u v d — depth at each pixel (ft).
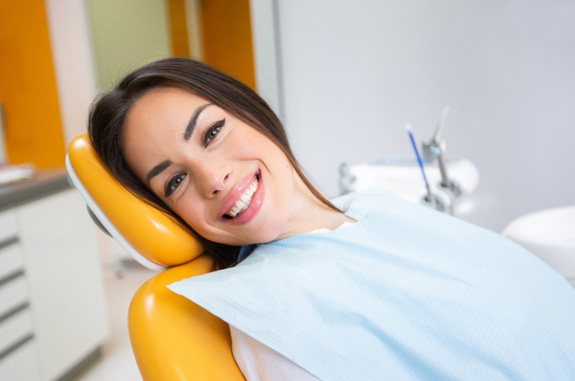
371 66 5.18
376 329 2.08
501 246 2.69
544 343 2.28
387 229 2.61
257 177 2.39
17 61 9.84
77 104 10.00
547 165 5.05
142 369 1.98
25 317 5.89
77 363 6.70
